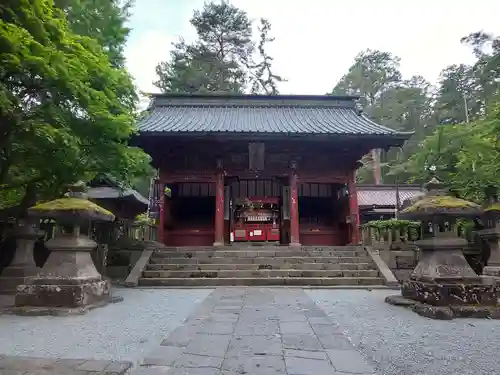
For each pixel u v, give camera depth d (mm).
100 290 8719
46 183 12273
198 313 7520
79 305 7742
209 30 41531
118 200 20562
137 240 15852
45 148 9914
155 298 9797
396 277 14078
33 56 7586
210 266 13922
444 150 17875
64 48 8922
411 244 14656
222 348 4957
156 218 19953
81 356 4680
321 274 13305
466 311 7137
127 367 4199
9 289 10820
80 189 9383
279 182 20578
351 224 18828
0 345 5184
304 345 5113
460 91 44219
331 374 3994
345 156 19297
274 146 18766
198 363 4340
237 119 20203
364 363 4375
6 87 8055
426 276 8117
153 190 22281
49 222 14625
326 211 21969
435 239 8359
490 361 4539
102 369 4086
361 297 10023
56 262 8281
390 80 55375
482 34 41438
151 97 22281
